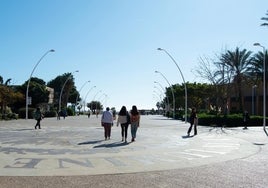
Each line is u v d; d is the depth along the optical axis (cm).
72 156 1492
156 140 2338
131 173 1125
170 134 2969
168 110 10856
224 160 1447
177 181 1001
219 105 7162
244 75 5981
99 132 3062
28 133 2880
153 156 1536
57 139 2314
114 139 2352
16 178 1016
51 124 4688
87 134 2808
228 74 6006
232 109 8212
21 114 7581
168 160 1424
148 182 984
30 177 1034
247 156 1588
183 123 5550
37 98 9812
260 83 6844
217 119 4653
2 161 1333
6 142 2080
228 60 5928
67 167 1217
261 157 1557
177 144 2086
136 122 2227
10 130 3269
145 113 17238
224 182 988
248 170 1196
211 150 1805
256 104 7431
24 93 9750
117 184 954
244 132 3372
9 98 6881
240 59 5872
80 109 14525
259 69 5869
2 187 896
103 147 1856
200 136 2773
